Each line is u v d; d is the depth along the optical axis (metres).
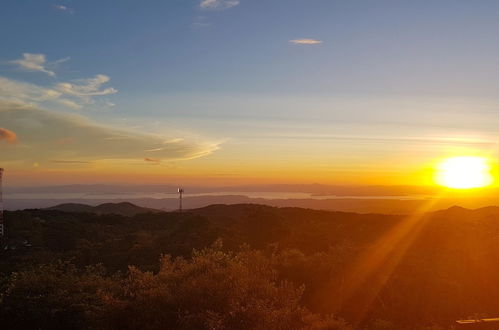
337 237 35.56
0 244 44.22
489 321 9.38
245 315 11.25
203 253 15.61
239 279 12.91
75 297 14.23
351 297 17.72
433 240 30.58
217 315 11.25
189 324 11.27
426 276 18.86
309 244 33.12
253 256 15.48
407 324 16.05
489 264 20.97
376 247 23.70
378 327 15.35
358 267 19.42
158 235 49.22
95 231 54.12
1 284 16.53
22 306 13.67
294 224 49.69
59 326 13.16
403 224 41.31
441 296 17.81
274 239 38.34
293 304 12.76
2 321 13.18
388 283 18.27
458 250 24.64
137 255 34.19
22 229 51.19
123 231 56.41
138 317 11.88
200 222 45.12
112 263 32.38
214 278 13.20
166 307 12.20
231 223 53.44
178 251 34.00
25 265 30.70
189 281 13.08
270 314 11.48
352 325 15.42
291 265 19.58
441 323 16.16
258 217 44.03
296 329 11.95
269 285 13.12
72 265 18.39
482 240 28.59
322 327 12.54
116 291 14.61
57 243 47.44
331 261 20.00
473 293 18.67
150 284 13.44
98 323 12.07
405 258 22.12
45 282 15.16
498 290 18.98
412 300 17.53
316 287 18.25
